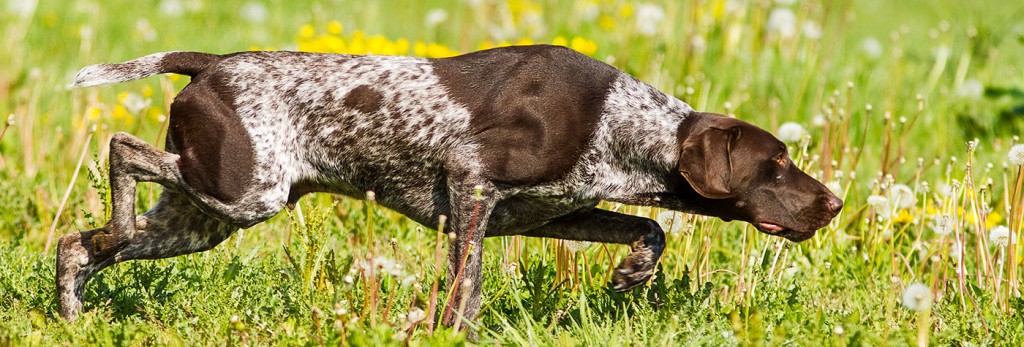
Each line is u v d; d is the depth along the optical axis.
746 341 7.95
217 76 8.46
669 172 8.73
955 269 9.96
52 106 14.30
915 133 14.74
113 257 8.72
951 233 10.70
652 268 8.84
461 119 8.43
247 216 8.48
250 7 20.45
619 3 19.12
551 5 19.28
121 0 20.88
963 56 16.58
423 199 8.76
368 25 19.36
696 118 8.81
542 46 8.70
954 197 9.32
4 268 9.25
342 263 9.43
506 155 8.32
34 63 16.72
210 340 7.96
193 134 8.33
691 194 8.81
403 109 8.49
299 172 8.63
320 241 8.49
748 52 16.86
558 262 9.48
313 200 11.55
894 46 18.33
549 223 9.09
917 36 21.47
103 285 8.98
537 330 8.22
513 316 8.78
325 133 8.57
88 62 16.95
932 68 17.47
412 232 11.16
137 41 18.22
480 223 8.38
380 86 8.53
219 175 8.30
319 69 8.60
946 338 8.34
